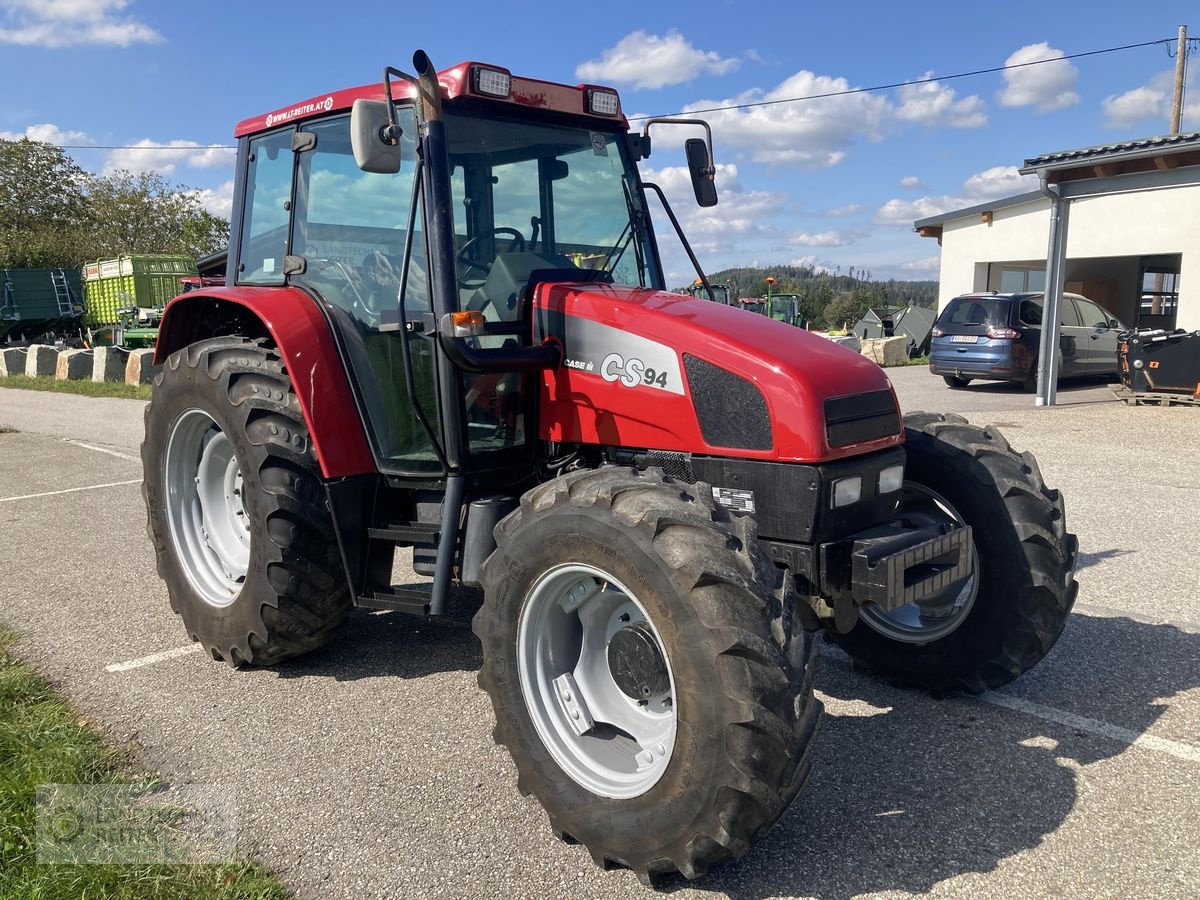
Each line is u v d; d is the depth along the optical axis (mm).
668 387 3105
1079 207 18953
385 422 3721
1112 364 15500
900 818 2842
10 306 27109
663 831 2416
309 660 4148
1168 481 7531
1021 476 3510
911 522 3449
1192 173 10758
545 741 2732
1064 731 3406
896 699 3727
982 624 3547
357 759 3244
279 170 4301
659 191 3980
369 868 2623
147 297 25312
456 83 3494
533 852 2701
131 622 4629
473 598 4992
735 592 2336
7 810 2850
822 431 2846
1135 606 4688
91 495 7629
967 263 22000
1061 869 2576
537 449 3590
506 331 3422
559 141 3850
